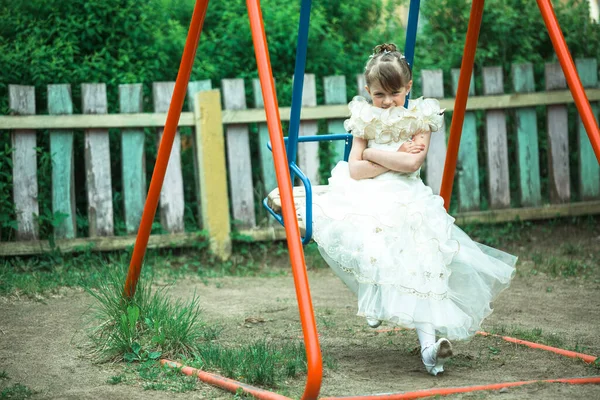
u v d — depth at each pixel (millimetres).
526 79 7910
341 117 7438
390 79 3480
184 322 3811
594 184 8000
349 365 3631
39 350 3820
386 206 3359
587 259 6844
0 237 6621
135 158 6930
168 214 6984
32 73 6957
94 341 3848
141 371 3398
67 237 6734
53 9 7234
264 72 3016
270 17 7777
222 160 6945
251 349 3619
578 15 8664
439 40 8516
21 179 6621
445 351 3176
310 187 3287
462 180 7777
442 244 3355
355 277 3332
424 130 3537
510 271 3568
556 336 4289
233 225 7148
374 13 8617
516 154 7934
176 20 7816
